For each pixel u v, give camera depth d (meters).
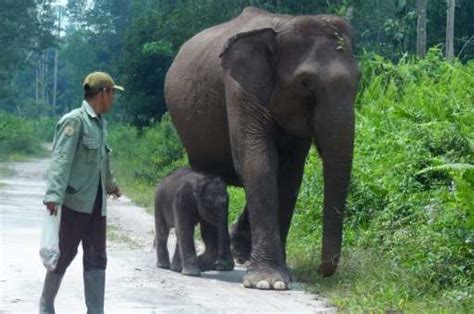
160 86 36.25
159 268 11.31
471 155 11.37
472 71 16.88
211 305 8.78
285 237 11.08
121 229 16.17
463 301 8.47
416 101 15.16
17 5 59.28
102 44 77.94
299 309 8.61
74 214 7.16
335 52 9.88
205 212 10.77
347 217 12.80
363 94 18.33
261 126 10.27
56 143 7.06
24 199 21.14
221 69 11.09
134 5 51.00
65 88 104.75
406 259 10.09
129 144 39.31
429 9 30.50
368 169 13.27
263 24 10.51
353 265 10.44
